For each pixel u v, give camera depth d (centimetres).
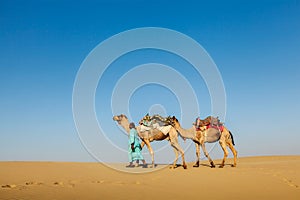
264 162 2317
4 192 1027
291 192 1123
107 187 1155
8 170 1675
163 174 1504
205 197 1019
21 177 1412
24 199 923
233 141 1858
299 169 1667
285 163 2156
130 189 1127
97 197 980
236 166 1883
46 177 1411
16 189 1087
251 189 1173
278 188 1196
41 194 1002
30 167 1823
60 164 1966
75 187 1141
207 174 1496
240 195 1062
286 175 1471
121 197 988
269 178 1393
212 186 1223
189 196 1031
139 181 1312
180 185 1238
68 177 1409
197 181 1327
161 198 987
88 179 1355
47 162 2086
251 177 1416
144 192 1078
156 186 1202
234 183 1288
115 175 1477
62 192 1042
